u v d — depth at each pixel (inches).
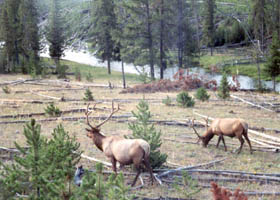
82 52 3681.1
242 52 3152.1
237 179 431.8
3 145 568.7
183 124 756.6
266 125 750.5
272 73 1611.7
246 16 4030.5
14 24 2635.3
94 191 279.0
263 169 478.6
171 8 2135.8
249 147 592.4
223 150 571.5
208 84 1457.9
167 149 571.5
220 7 4544.8
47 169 306.2
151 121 768.9
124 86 1504.7
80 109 898.1
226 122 551.5
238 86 1470.2
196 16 3351.4
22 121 756.6
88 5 4650.6
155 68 2709.2
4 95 1181.7
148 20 2041.1
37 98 1131.9
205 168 479.8
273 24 2950.3
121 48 2244.1
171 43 2193.7
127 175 441.1
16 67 2637.8
